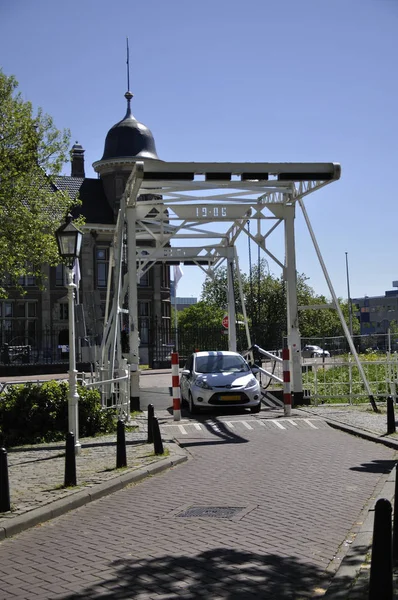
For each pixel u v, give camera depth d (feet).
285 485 30.42
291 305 60.44
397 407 57.67
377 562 14.60
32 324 199.72
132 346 58.65
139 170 51.21
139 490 30.81
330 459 36.45
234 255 78.54
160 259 77.92
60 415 47.39
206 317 201.36
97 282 207.31
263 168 53.21
